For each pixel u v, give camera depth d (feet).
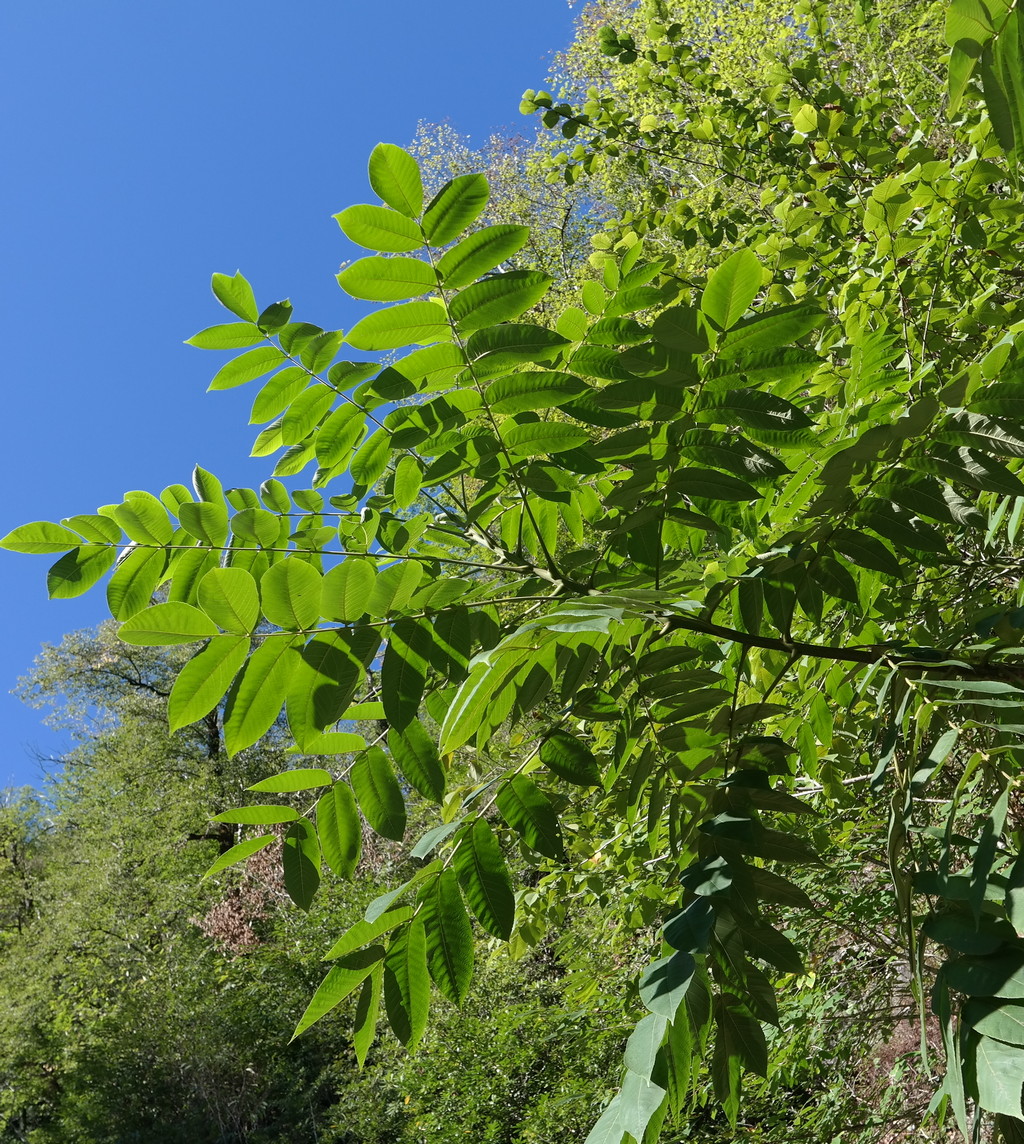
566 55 55.88
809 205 12.03
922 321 10.55
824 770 10.05
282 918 65.77
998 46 2.93
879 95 13.96
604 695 6.10
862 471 5.36
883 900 14.49
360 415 6.27
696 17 37.83
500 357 5.41
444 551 7.09
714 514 6.88
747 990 4.58
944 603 9.51
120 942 78.69
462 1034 34.58
